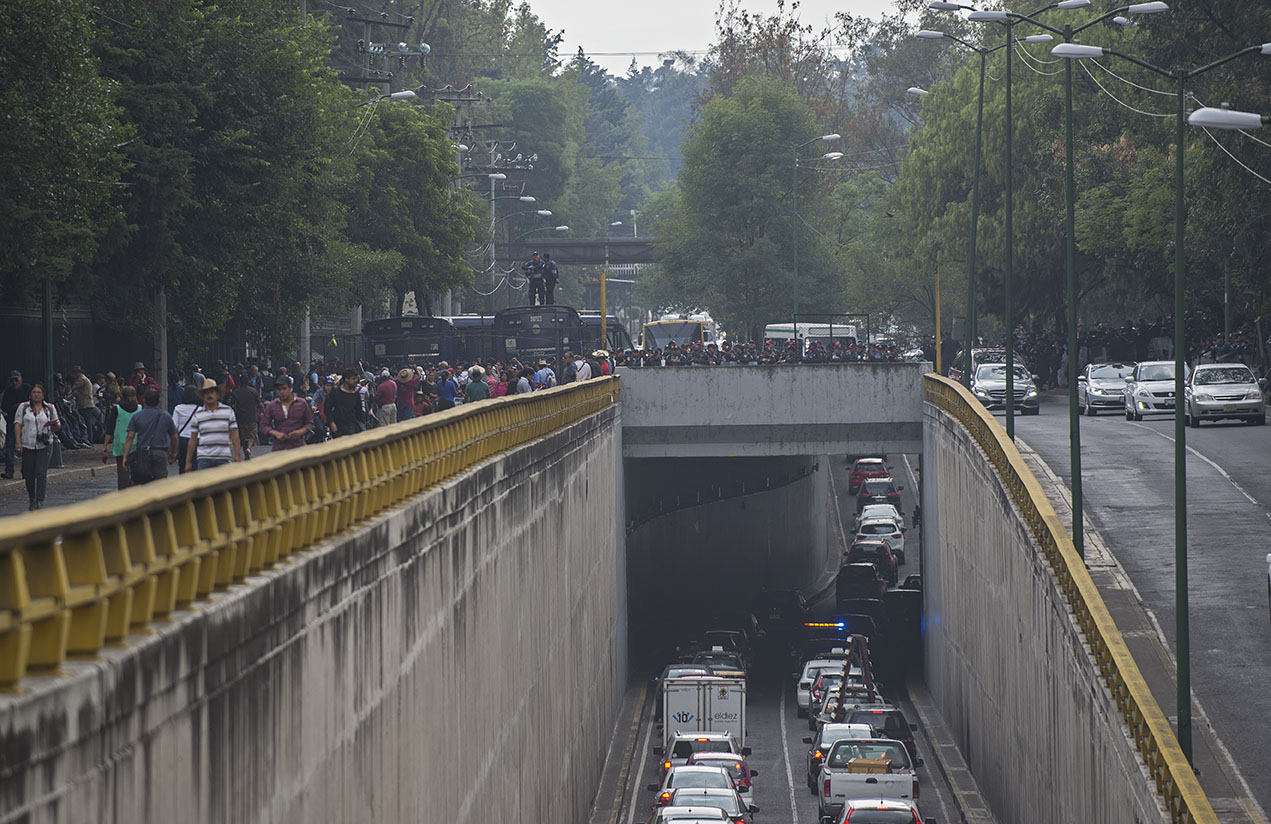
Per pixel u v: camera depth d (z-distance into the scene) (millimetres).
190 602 22312
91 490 58500
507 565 54406
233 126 85000
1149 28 89188
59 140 63031
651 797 84500
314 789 28844
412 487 39062
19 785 16484
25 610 16797
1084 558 68000
